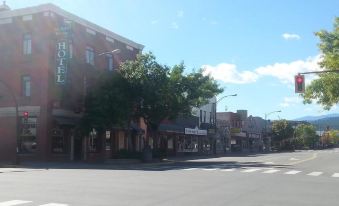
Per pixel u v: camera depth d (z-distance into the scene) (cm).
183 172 2678
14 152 4062
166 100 4184
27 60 4081
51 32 4031
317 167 3228
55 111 4019
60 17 4131
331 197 1507
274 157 5412
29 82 4081
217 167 3225
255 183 1972
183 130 6369
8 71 4162
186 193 1577
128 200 1390
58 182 1958
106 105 3872
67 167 3256
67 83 3984
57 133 4050
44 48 4019
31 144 3997
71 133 4175
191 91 4353
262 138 11244
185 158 5247
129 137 5066
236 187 1797
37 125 3972
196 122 7031
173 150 6291
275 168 3081
